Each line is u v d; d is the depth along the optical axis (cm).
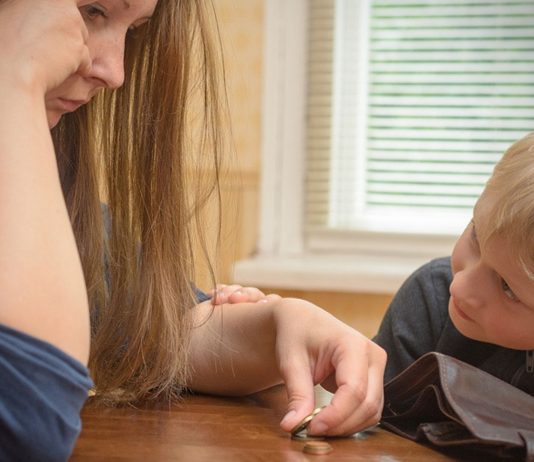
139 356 109
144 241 112
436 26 277
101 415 95
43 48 82
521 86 275
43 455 71
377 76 282
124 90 113
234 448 81
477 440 77
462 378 85
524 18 273
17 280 72
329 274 264
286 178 287
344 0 281
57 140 114
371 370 91
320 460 78
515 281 96
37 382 70
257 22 279
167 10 110
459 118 279
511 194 95
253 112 281
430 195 281
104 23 89
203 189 121
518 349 108
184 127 114
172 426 89
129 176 114
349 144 283
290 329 96
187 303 113
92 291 115
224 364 108
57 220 77
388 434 90
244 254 283
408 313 135
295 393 90
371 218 283
